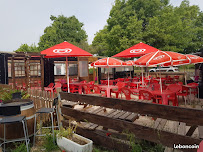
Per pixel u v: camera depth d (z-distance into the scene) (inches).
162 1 861.2
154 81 348.8
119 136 128.7
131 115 137.0
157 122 120.0
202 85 269.3
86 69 464.4
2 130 128.9
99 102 128.6
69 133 129.0
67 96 153.7
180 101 248.4
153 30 601.6
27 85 251.1
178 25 637.3
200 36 934.4
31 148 131.6
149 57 170.2
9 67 393.1
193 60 207.3
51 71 366.6
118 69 570.3
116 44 687.7
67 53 250.8
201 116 83.7
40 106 182.4
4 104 133.6
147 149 108.3
